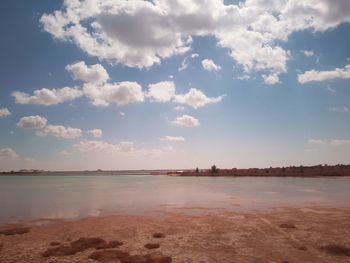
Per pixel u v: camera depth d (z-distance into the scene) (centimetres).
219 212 2783
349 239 1706
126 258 1370
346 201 3581
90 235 1862
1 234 1898
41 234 1898
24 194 4956
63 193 5122
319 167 16200
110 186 7300
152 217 2528
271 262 1324
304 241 1675
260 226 2098
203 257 1402
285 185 6794
